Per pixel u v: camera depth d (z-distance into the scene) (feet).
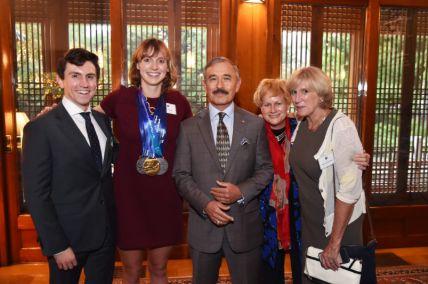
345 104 11.66
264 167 6.54
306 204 6.02
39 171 5.34
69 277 5.81
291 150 6.30
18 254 10.82
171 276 10.16
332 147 5.54
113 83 10.58
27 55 10.47
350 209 5.43
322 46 11.33
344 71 11.53
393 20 11.50
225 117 6.47
